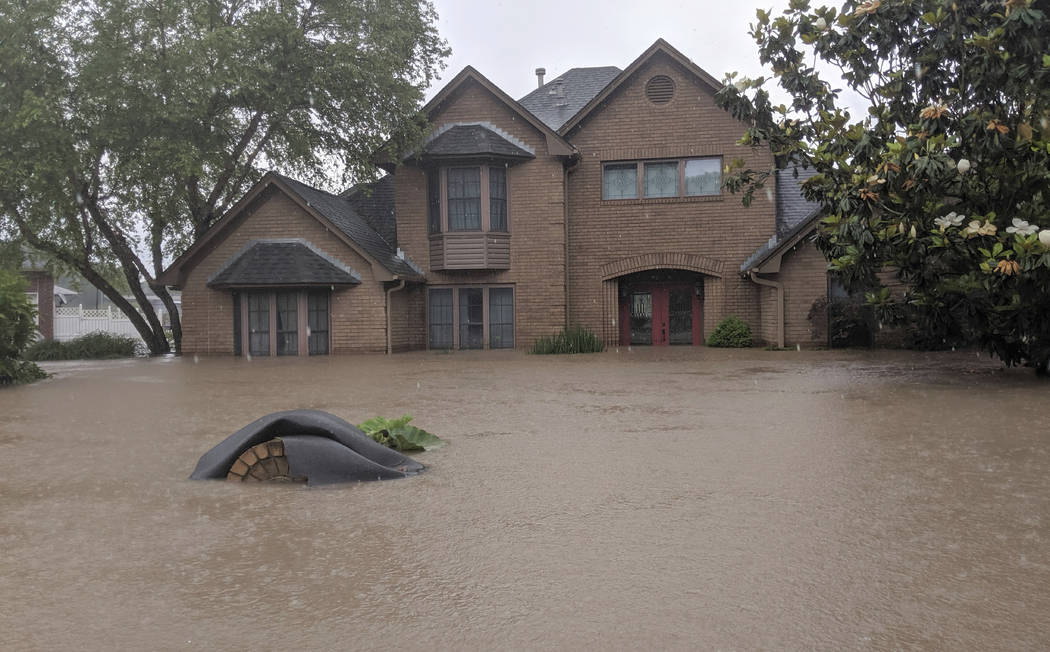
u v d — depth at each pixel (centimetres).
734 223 2231
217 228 2166
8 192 2086
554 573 362
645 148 2267
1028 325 1131
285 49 2078
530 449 672
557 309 2244
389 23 2188
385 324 2145
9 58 1944
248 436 571
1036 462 587
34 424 873
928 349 1938
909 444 666
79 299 5197
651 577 354
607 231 2289
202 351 2197
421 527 441
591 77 2688
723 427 772
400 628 303
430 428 794
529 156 2236
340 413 922
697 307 2338
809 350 1994
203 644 291
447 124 2289
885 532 417
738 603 322
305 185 2361
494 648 284
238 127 2277
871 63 1180
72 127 2012
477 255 2223
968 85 1112
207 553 399
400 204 2305
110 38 2006
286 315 2167
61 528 448
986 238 1009
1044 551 383
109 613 322
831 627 298
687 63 2222
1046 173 1033
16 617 318
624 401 993
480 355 2028
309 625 307
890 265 1172
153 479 577
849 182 1156
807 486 523
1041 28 1003
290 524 451
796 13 1231
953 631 293
